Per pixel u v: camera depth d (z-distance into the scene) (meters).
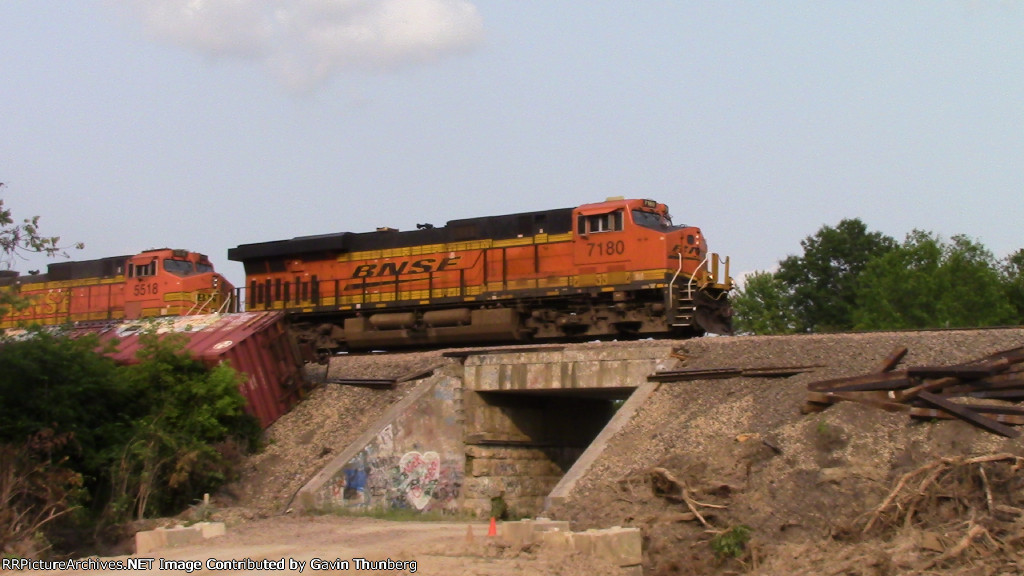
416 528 19.59
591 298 29.08
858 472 16.56
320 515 21.80
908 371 18.25
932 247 48.97
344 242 33.78
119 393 23.69
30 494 20.33
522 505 27.05
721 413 20.41
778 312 58.16
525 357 25.22
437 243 32.06
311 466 23.80
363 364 28.59
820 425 18.05
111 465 22.17
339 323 34.28
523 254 30.27
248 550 16.17
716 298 29.06
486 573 13.71
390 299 32.47
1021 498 14.77
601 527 17.66
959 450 16.19
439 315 31.36
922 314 44.81
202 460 22.78
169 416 23.81
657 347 23.34
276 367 26.80
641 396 22.28
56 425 21.56
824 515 16.11
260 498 23.03
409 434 24.47
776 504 16.69
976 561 13.88
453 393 25.83
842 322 56.47
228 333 26.39
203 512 21.42
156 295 36.91
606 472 19.97
